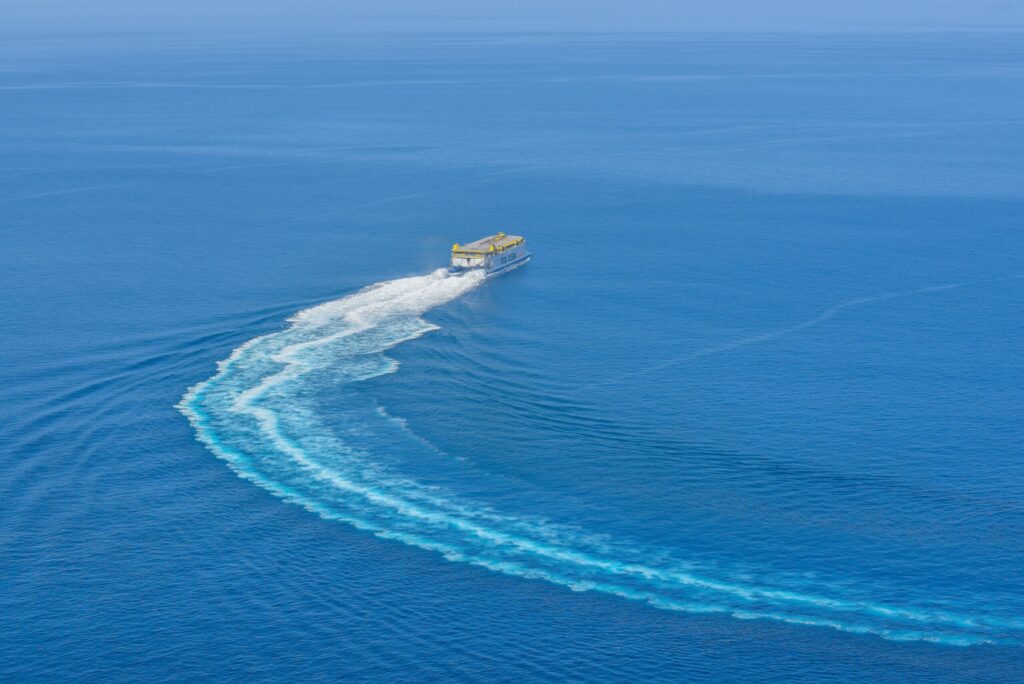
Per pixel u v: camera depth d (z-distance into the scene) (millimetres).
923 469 121688
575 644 91562
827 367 152750
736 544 106188
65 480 118875
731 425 133375
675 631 93125
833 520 110375
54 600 97438
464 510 112562
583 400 140875
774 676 87688
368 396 141000
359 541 106688
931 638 92000
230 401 139375
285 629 93688
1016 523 109750
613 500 114438
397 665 89250
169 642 92000
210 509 112812
